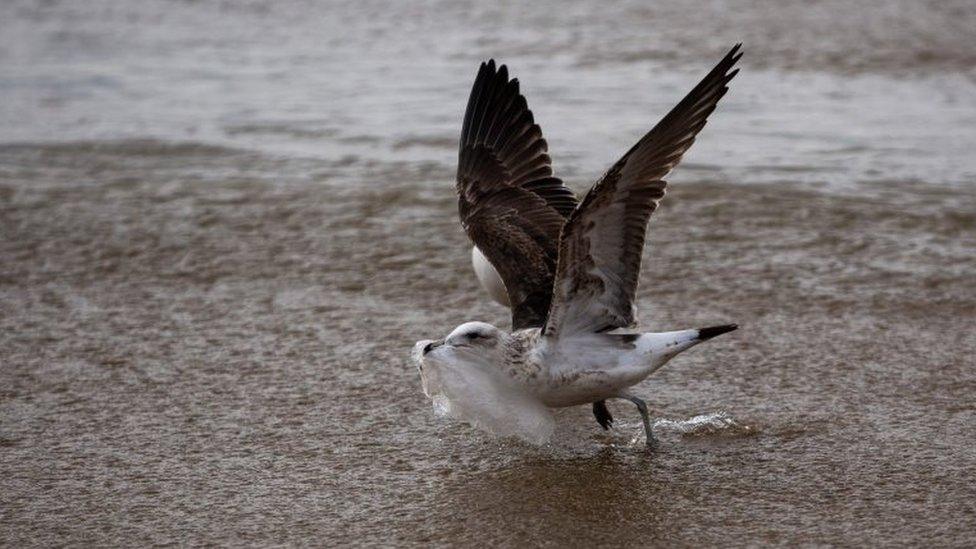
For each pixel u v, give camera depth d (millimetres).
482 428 9922
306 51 25984
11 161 19641
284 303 14047
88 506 9438
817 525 8883
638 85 22328
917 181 17594
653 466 9984
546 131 20016
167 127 21266
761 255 15117
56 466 10133
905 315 13164
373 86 23250
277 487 9742
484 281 12016
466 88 22812
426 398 11430
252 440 10609
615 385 9797
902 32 24375
